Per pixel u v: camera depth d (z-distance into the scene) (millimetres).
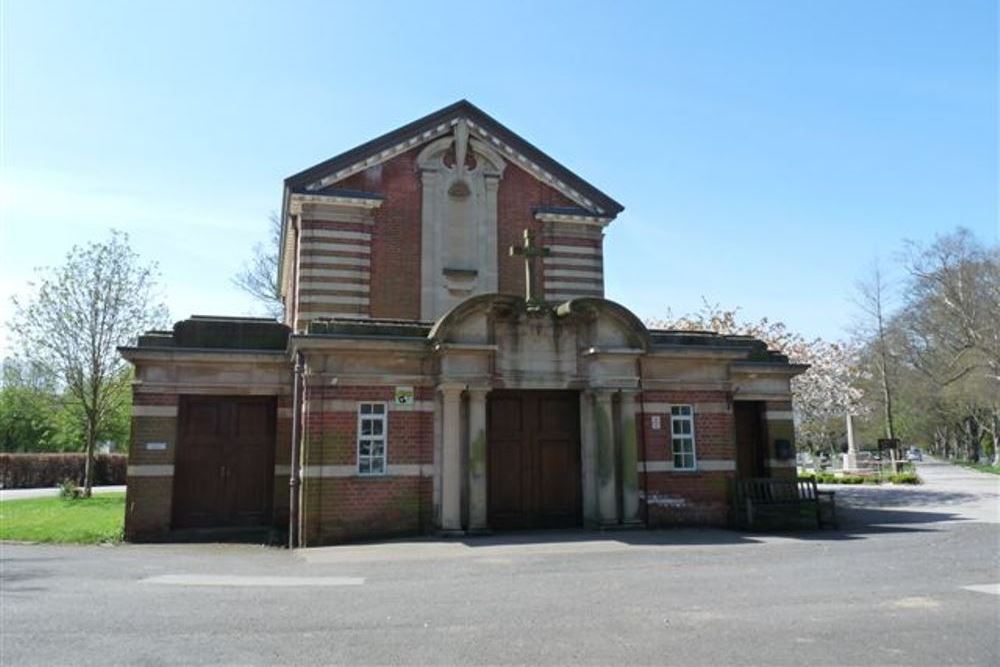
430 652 6887
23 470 44844
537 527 16812
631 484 16578
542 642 7176
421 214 22844
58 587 10375
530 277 17172
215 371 18297
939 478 40125
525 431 17125
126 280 29844
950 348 52656
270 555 13945
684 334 18516
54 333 29031
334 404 15648
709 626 7738
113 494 30062
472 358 16062
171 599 9406
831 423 53219
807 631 7523
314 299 21547
